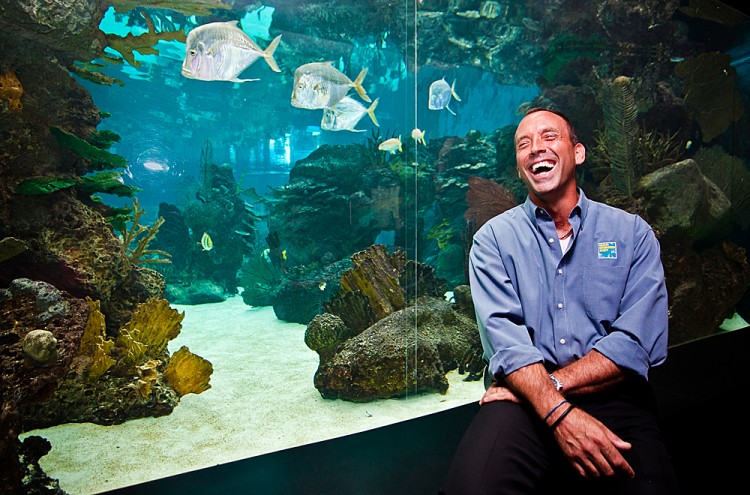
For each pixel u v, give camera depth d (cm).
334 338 385
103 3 340
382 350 330
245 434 270
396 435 254
